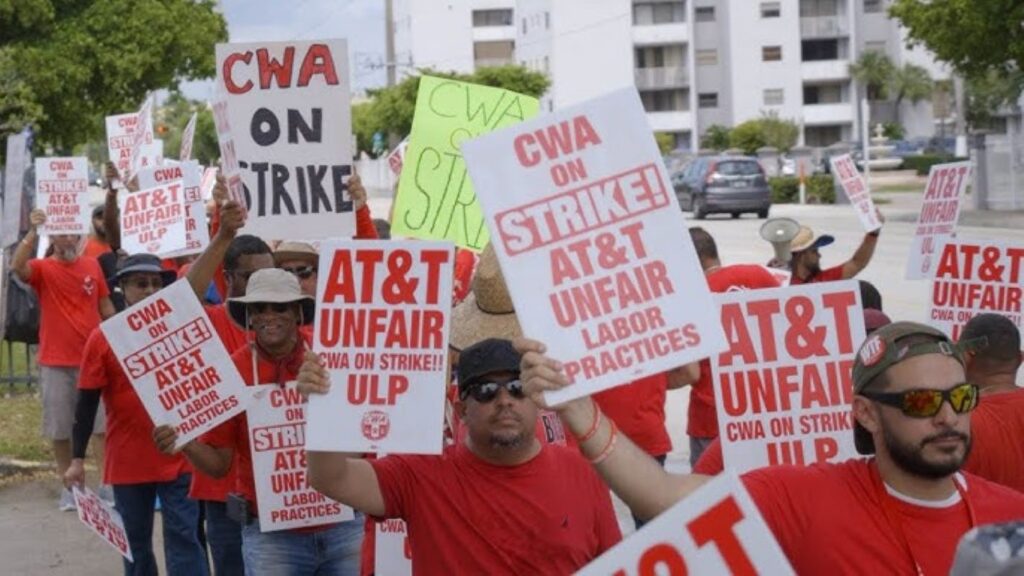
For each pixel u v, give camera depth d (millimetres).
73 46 32875
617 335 3994
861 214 11672
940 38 37031
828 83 94375
